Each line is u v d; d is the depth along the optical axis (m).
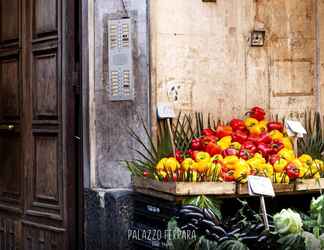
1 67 7.13
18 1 6.80
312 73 6.47
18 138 6.87
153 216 5.25
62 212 6.25
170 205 5.00
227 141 5.51
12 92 6.95
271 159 5.29
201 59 5.98
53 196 6.38
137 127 5.81
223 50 6.07
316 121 6.45
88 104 5.96
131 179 5.69
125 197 5.72
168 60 5.83
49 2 6.37
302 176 5.23
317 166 5.37
